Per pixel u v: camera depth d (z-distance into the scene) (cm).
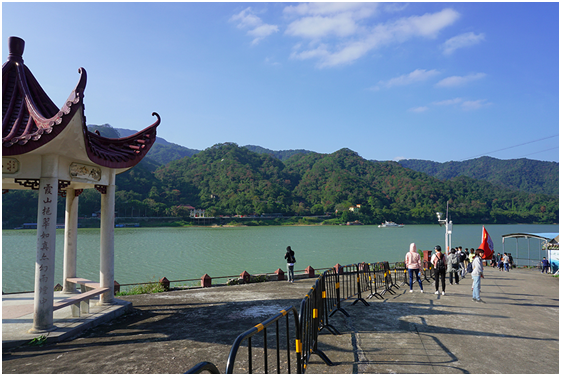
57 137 716
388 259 6228
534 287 1524
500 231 14950
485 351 641
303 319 507
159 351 647
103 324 845
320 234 13800
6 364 586
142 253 6919
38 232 751
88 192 13962
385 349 639
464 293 1305
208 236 12000
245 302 1095
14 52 900
